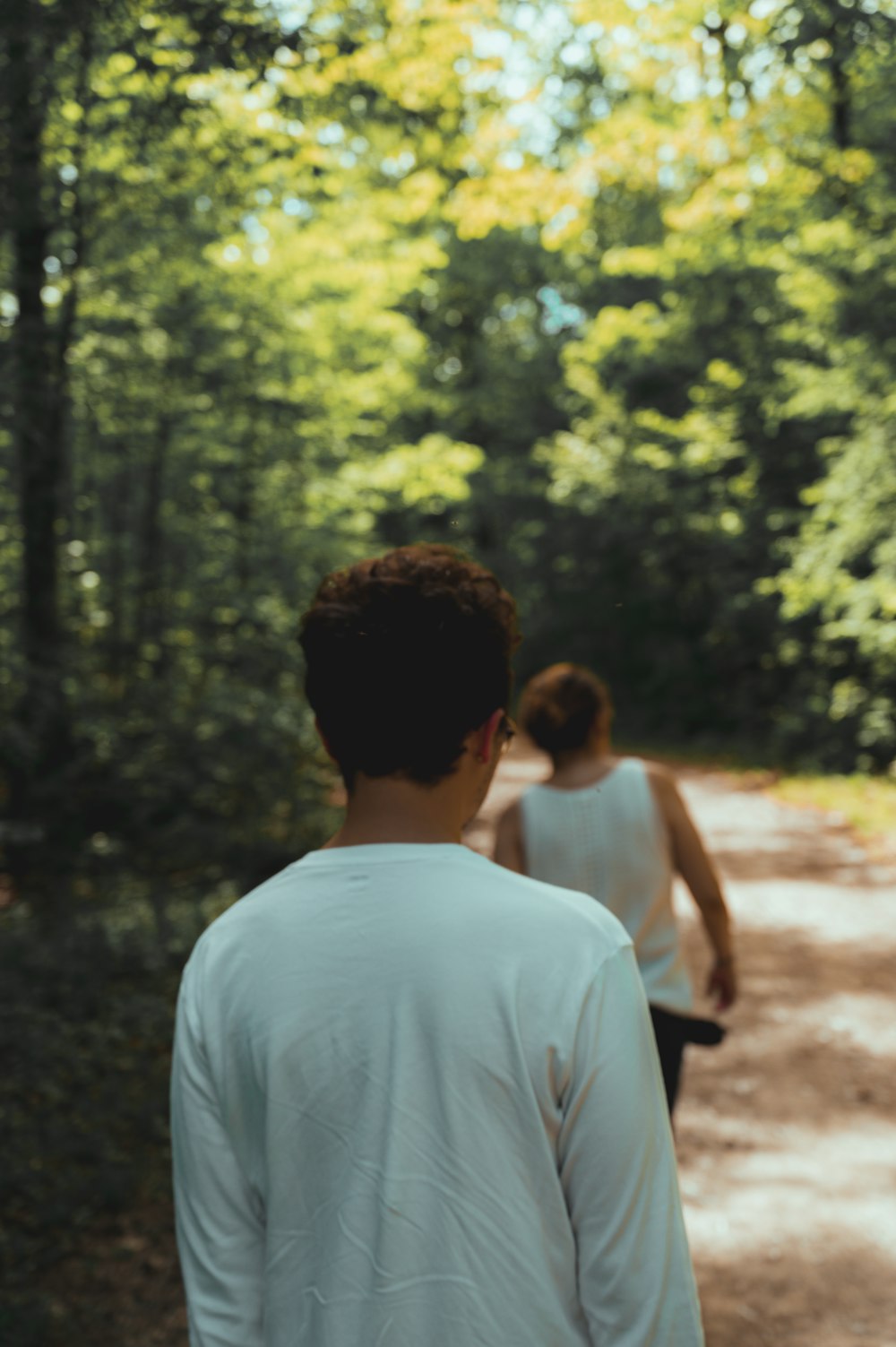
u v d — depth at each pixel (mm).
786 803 14977
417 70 8602
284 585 11484
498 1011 1146
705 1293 3719
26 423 6668
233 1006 1232
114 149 6562
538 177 10898
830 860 10852
